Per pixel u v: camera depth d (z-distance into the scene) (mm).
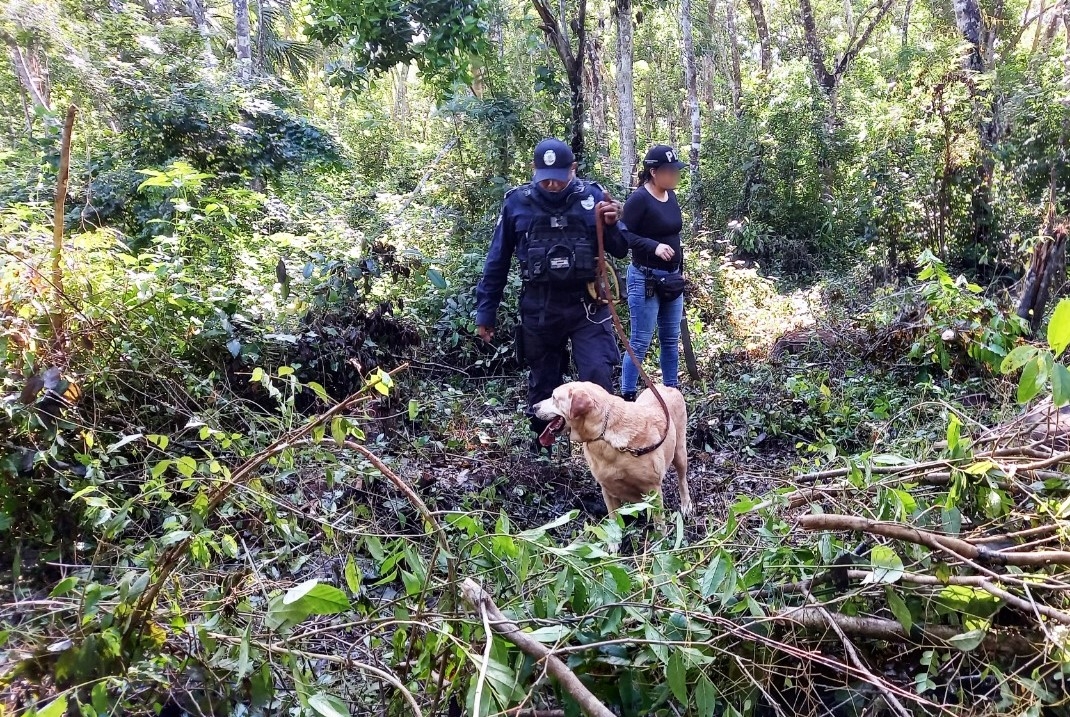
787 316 8336
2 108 14289
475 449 4781
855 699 2299
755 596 2553
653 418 3807
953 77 10328
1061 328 2260
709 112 20391
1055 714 2150
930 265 5824
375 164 17109
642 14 10852
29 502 2949
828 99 14109
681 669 2037
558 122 8922
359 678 2402
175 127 8695
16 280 3314
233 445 3254
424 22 8117
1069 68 11867
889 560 2289
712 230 13305
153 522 3311
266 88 11680
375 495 3631
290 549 2830
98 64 8820
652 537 3289
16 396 2934
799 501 3020
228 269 5570
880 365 6039
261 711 2164
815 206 12914
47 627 2199
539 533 2369
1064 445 3279
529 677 2193
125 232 7328
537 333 4484
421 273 5930
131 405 3662
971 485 2756
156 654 2102
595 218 4277
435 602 2732
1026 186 9758
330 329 4875
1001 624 2365
